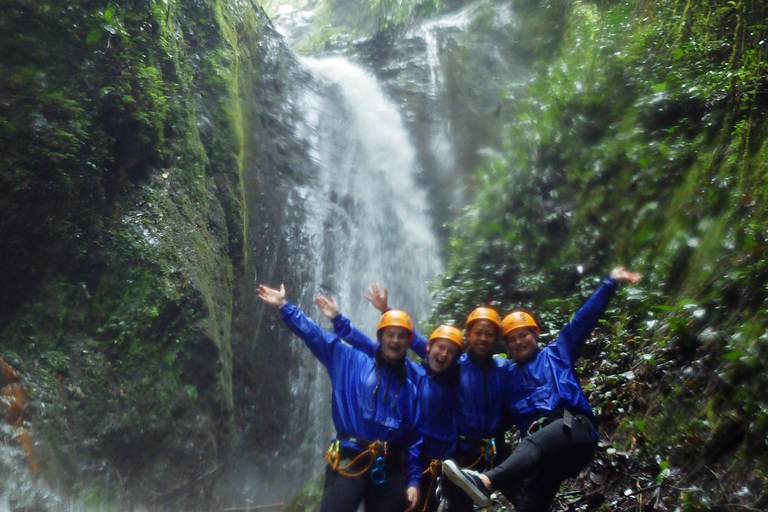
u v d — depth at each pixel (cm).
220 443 1129
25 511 789
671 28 1034
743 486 456
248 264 1388
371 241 1712
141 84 1092
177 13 1327
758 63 807
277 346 1390
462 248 1060
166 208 1116
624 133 950
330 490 428
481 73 1862
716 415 513
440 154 1842
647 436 568
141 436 984
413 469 439
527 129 1131
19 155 909
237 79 1518
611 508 536
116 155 1055
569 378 448
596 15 1396
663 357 611
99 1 1055
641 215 830
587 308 464
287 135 1694
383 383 447
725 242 648
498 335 470
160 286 1047
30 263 934
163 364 1034
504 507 608
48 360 922
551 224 960
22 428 838
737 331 545
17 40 935
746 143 723
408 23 2209
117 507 926
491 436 464
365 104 1991
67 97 976
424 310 1631
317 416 1400
